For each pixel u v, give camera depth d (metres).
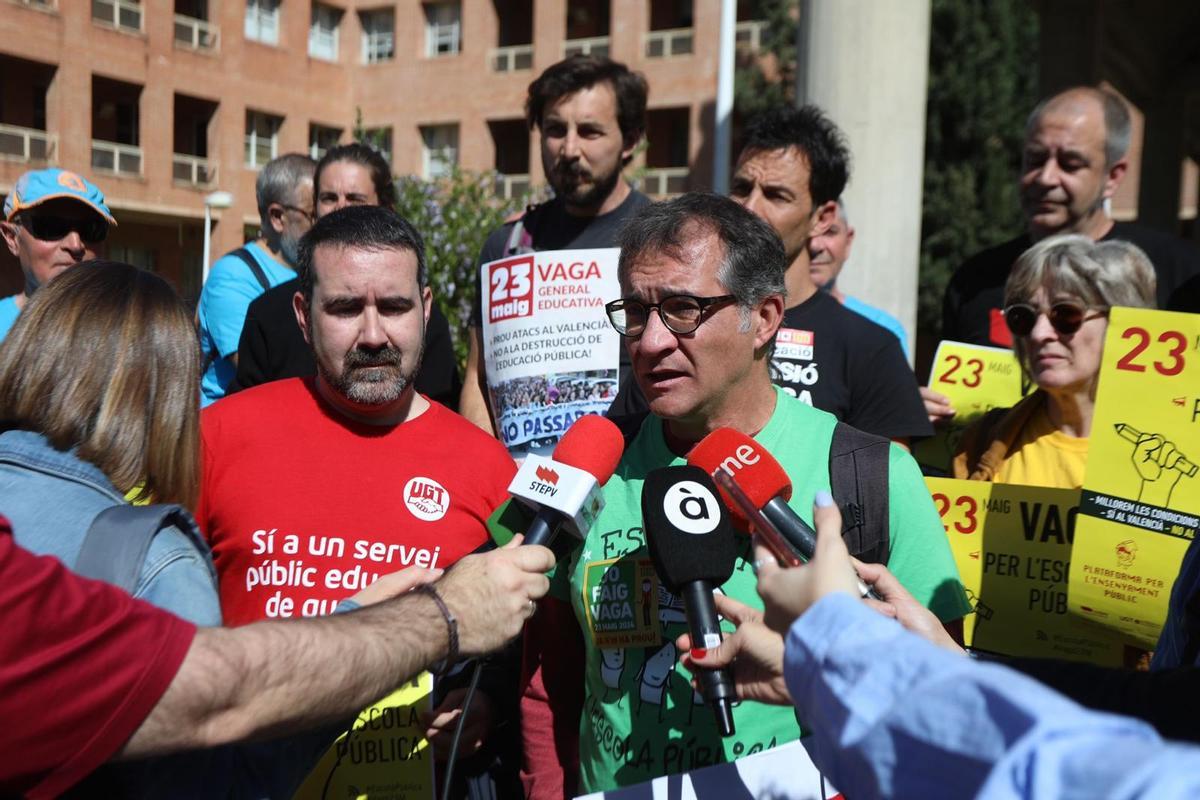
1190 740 1.23
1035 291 2.63
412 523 2.37
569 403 3.07
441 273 8.88
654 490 1.78
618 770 1.91
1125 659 2.28
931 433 3.00
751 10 26.69
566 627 2.14
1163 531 2.15
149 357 1.70
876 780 0.99
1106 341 2.28
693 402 1.92
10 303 4.06
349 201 4.33
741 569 1.93
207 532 2.38
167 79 25.64
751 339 1.95
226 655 1.39
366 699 1.53
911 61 6.00
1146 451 2.20
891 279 6.06
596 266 3.07
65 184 3.97
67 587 1.31
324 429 2.46
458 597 1.68
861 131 5.98
